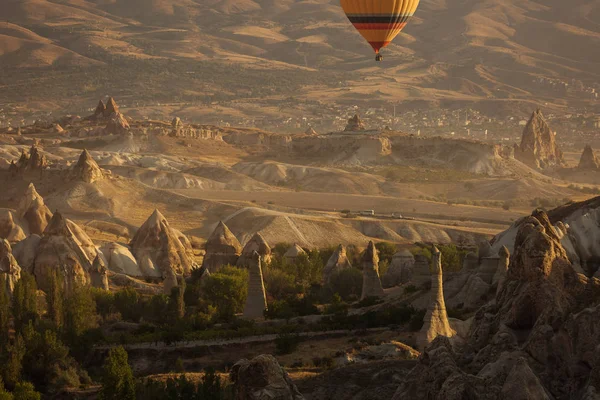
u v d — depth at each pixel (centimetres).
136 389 8125
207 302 13388
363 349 9381
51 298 11825
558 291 5434
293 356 9750
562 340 5062
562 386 4931
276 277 14975
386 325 10731
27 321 11250
